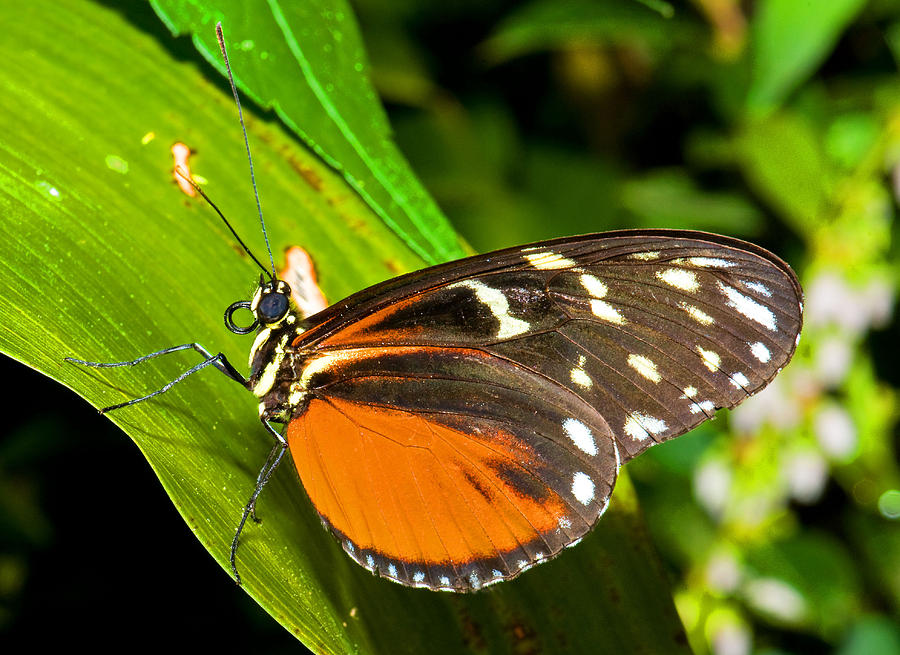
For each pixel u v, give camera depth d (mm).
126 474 379
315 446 314
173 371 312
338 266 326
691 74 396
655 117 407
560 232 398
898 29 382
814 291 358
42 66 322
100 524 379
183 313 316
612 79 403
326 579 310
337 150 311
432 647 313
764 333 311
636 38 388
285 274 323
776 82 350
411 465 316
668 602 319
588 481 316
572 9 379
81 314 309
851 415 370
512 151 404
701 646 356
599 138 412
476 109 409
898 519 384
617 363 315
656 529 382
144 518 380
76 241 313
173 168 322
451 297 316
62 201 315
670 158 411
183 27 310
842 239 358
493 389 316
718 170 396
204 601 379
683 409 315
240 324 320
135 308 313
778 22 349
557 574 319
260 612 379
